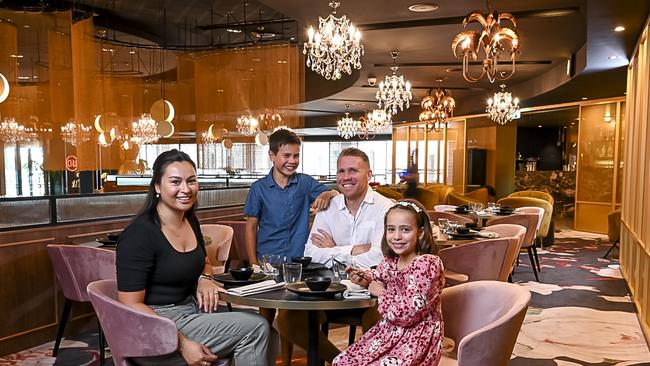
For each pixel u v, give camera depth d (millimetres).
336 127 18875
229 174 9852
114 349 2176
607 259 7664
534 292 5695
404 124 17109
